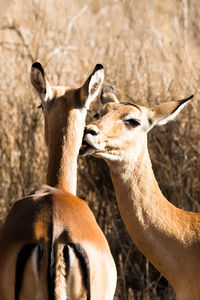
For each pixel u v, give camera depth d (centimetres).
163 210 1925
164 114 1994
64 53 4150
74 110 1798
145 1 5109
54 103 1814
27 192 3041
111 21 5019
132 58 3831
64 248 1358
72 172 1762
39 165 3161
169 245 1891
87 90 1773
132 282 2892
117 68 3534
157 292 2886
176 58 4059
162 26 4881
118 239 2912
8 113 3378
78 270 1366
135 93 3369
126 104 1989
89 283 1383
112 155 1917
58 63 3956
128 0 5138
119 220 3048
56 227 1381
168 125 3112
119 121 1923
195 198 3005
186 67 3862
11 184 3072
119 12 5134
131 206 1933
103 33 4631
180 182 2991
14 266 1352
